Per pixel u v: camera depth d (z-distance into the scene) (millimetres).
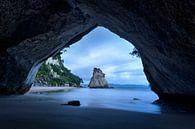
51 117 9805
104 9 14102
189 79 13352
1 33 16688
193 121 10805
